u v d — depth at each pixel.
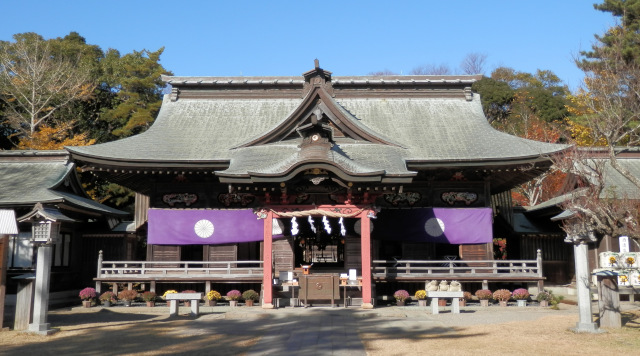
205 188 22.88
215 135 24.77
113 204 41.91
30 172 25.55
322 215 19.47
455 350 10.70
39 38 48.28
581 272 13.16
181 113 27.09
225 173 18.22
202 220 22.27
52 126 43.78
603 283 13.80
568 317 16.16
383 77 27.98
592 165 24.69
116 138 46.03
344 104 27.45
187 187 22.88
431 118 26.31
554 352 10.47
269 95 28.11
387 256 23.64
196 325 14.68
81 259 27.27
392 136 24.36
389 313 17.11
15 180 24.50
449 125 25.53
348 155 21.47
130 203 43.28
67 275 25.59
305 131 18.98
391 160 20.88
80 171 39.72
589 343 11.45
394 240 22.25
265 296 19.03
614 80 25.00
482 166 21.27
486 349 10.80
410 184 22.91
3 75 42.34
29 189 23.28
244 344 11.50
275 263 21.53
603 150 25.44
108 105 48.00
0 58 42.78
